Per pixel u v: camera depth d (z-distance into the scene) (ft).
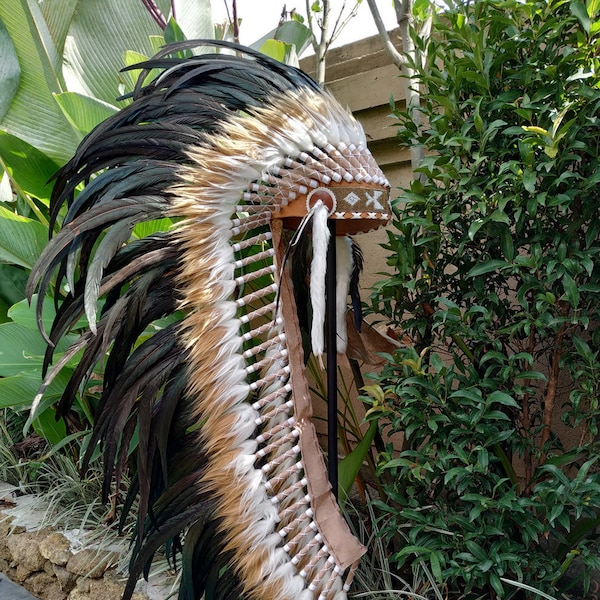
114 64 7.32
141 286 3.85
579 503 4.22
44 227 6.53
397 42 7.75
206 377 3.66
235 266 3.71
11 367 6.24
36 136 6.67
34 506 7.24
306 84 4.02
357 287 4.85
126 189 3.73
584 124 4.23
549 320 4.32
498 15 4.48
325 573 3.74
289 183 3.69
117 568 5.82
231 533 3.69
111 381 4.17
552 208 4.48
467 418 4.47
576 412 4.57
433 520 4.82
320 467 3.84
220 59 3.92
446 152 4.76
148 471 3.84
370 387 4.94
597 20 4.27
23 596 6.45
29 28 6.21
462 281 5.17
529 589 4.31
